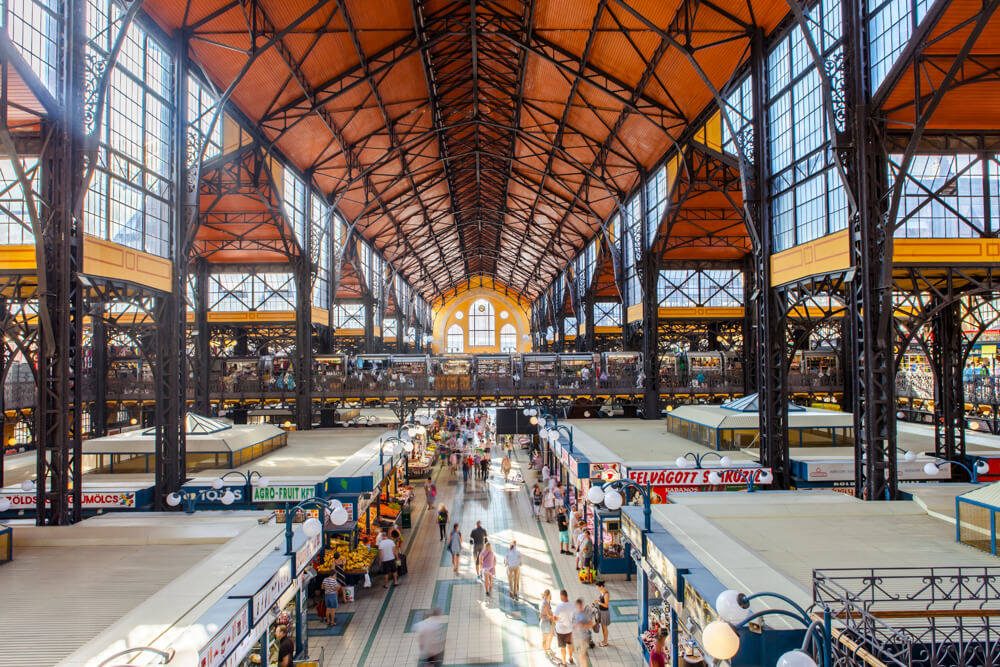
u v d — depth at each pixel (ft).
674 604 31.24
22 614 28.12
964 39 46.06
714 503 45.24
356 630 46.80
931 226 51.52
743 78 71.26
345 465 67.10
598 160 114.01
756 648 23.40
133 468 63.82
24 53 43.60
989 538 34.60
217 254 109.91
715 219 103.50
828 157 53.47
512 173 143.13
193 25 62.54
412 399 116.47
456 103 116.78
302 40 74.13
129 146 55.06
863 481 48.21
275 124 88.74
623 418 113.91
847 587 28.99
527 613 49.93
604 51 81.56
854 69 48.37
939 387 66.13
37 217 42.50
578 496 71.56
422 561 63.26
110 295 56.13
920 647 23.70
